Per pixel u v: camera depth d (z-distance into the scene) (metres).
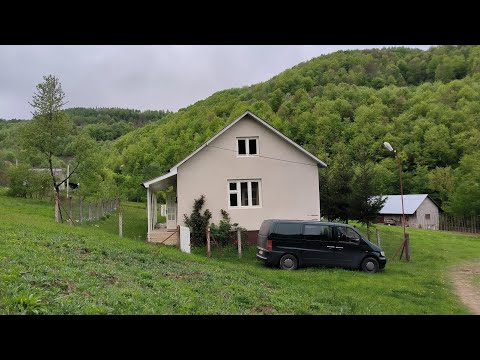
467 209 52.31
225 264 16.53
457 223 53.81
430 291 14.23
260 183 24.61
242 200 24.62
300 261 17.58
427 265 20.62
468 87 80.25
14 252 10.31
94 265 11.01
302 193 24.83
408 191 70.69
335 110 82.31
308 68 116.38
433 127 73.31
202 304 9.04
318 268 17.56
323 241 17.75
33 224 17.98
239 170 24.45
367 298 12.29
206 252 21.44
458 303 12.91
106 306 7.38
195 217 23.38
